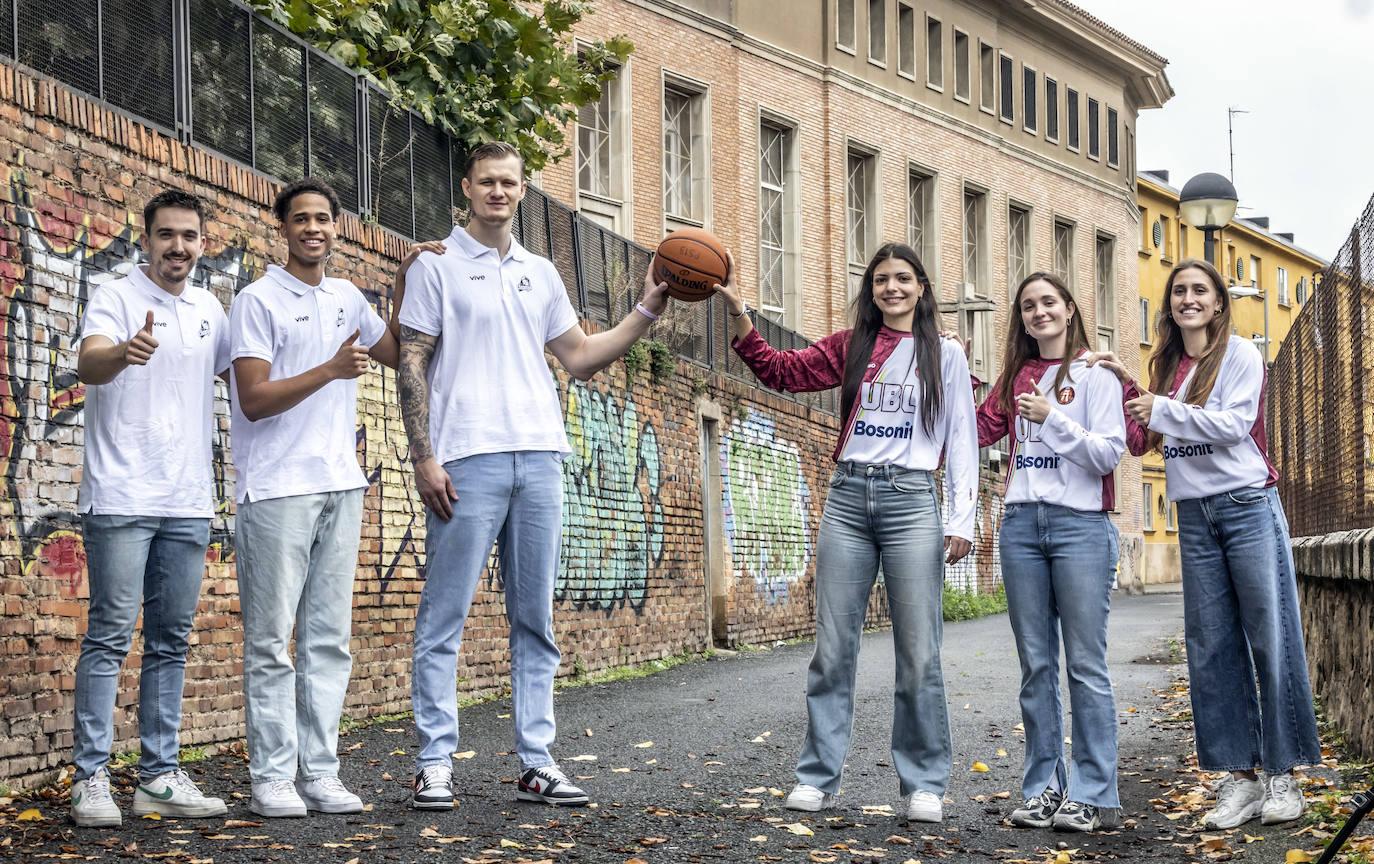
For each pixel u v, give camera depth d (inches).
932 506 275.1
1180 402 271.0
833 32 1480.1
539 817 259.9
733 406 842.8
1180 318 273.6
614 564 630.5
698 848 240.5
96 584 246.5
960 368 276.8
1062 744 271.1
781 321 1423.5
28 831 239.0
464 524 266.7
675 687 537.0
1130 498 2186.3
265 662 257.3
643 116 1203.2
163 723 255.1
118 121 329.4
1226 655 266.7
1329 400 448.8
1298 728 263.6
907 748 273.1
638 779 312.8
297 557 259.8
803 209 1438.2
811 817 271.4
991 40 1771.7
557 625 565.0
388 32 518.9
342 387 268.5
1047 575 270.5
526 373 272.8
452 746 268.2
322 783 261.4
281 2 478.9
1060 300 272.5
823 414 1053.2
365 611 429.1
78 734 245.4
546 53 565.0
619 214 1176.8
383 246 462.9
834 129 1477.6
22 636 286.7
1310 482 504.1
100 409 249.1
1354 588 346.6
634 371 673.6
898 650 273.7
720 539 807.1
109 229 322.0
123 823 246.2
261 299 260.4
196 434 255.4
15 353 289.6
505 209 270.7
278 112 416.2
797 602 951.0
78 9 327.3
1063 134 1923.0
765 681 562.3
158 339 251.0
